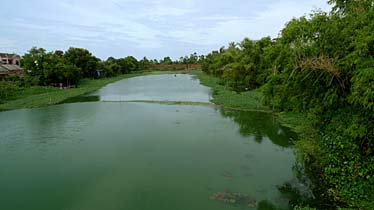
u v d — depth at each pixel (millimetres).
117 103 35500
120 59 101375
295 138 19250
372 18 9625
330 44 11188
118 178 13562
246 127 22641
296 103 12547
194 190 12203
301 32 12086
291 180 12875
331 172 11820
